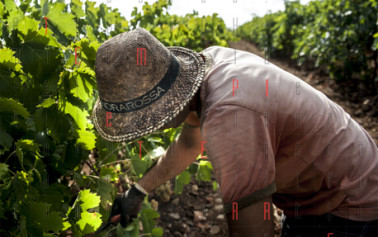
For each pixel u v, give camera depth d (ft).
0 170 2.71
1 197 2.86
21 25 3.23
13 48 3.22
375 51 19.98
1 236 2.93
